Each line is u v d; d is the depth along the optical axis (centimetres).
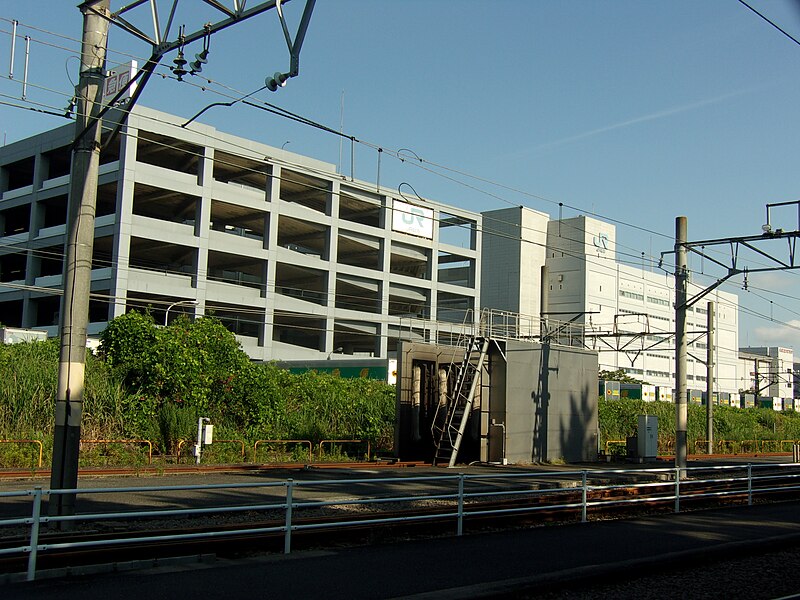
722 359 11550
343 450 3234
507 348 2911
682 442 2538
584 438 3234
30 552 909
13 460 2266
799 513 1770
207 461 2664
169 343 2950
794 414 7181
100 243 5922
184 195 5991
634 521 1568
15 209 6525
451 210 7950
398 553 1151
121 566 988
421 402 3025
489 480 2283
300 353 6594
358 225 7100
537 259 9900
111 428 2684
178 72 1206
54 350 2903
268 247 6400
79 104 1227
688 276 2678
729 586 1039
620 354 10038
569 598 955
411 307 7788
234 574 973
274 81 1123
